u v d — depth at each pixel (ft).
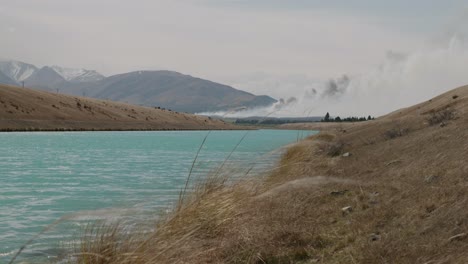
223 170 32.89
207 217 27.37
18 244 35.63
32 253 30.63
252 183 34.65
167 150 182.19
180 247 22.47
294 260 23.89
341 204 34.76
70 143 230.89
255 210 30.91
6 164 119.85
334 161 61.31
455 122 71.61
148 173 96.02
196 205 27.81
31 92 529.45
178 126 646.33
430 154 49.96
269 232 27.32
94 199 61.31
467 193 27.30
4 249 33.53
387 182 40.52
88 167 112.16
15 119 407.64
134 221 28.78
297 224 29.58
